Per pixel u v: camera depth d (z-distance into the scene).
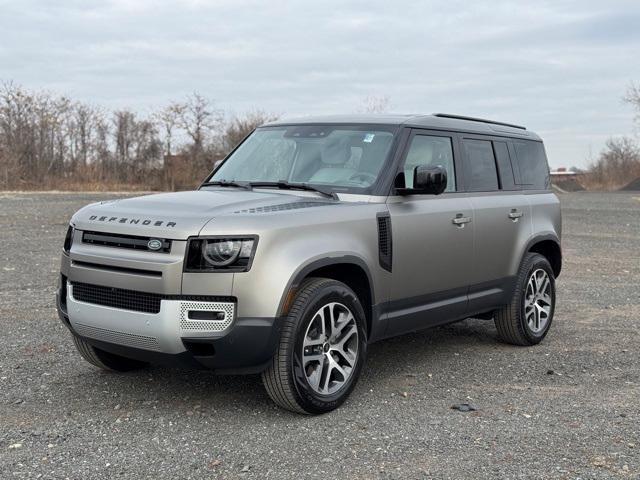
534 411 4.99
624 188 58.66
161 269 4.38
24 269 10.48
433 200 5.86
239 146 6.37
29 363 5.89
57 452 4.10
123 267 4.54
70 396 5.10
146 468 3.90
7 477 3.75
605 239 16.83
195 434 4.42
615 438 4.47
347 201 5.29
